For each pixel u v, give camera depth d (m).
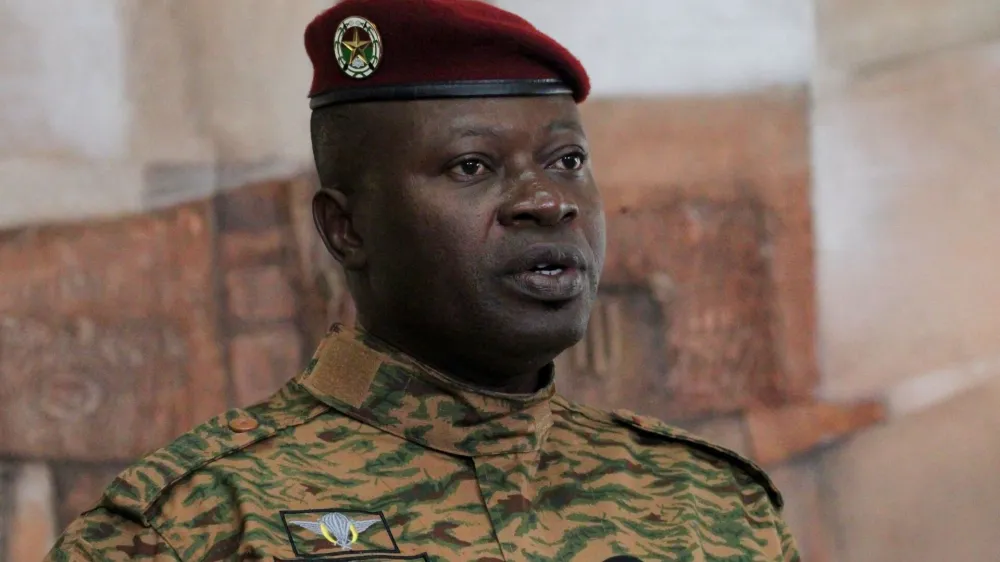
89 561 5.34
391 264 5.76
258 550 5.27
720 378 10.59
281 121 9.91
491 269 5.63
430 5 5.71
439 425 5.85
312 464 5.73
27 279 9.28
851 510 10.74
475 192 5.67
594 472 6.13
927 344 10.95
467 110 5.70
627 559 5.77
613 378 10.38
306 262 9.83
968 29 11.02
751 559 6.05
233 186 9.76
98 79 9.53
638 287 10.49
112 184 9.51
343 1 5.93
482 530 5.68
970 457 10.91
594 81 10.54
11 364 9.20
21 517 9.16
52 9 9.45
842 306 10.86
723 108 10.75
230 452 5.69
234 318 9.68
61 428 9.28
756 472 6.46
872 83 10.98
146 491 5.46
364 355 5.96
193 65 9.77
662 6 10.70
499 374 5.89
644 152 10.59
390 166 5.73
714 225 10.67
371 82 5.78
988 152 11.00
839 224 10.90
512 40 5.75
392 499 5.67
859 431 10.80
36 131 9.37
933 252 10.98
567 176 5.88
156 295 9.53
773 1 10.90
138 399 9.45
